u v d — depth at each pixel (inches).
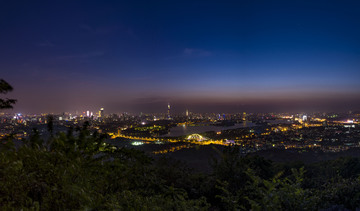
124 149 165.3
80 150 143.6
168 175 264.7
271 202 123.3
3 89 133.6
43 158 111.4
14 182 86.7
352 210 133.0
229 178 242.5
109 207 83.0
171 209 114.9
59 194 86.0
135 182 140.9
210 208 216.7
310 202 129.5
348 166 371.9
